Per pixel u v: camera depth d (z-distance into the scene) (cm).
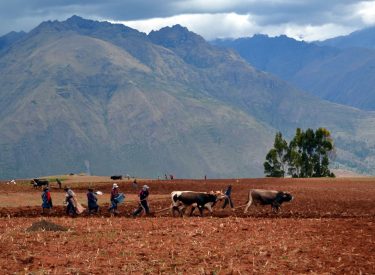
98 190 11325
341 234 4572
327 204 7819
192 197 6266
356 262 3625
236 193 9956
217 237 4400
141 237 4403
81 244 4103
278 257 3728
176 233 4575
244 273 3306
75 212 6450
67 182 13862
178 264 3512
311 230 4753
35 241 4194
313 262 3622
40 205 7719
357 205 7706
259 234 4544
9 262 3544
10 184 12962
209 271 3350
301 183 12812
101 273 3300
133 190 11150
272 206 6638
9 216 5934
